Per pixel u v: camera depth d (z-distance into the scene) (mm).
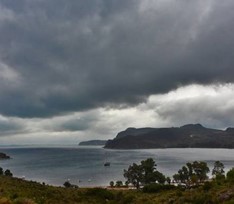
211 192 44469
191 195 47250
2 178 75312
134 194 75062
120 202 66438
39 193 56906
